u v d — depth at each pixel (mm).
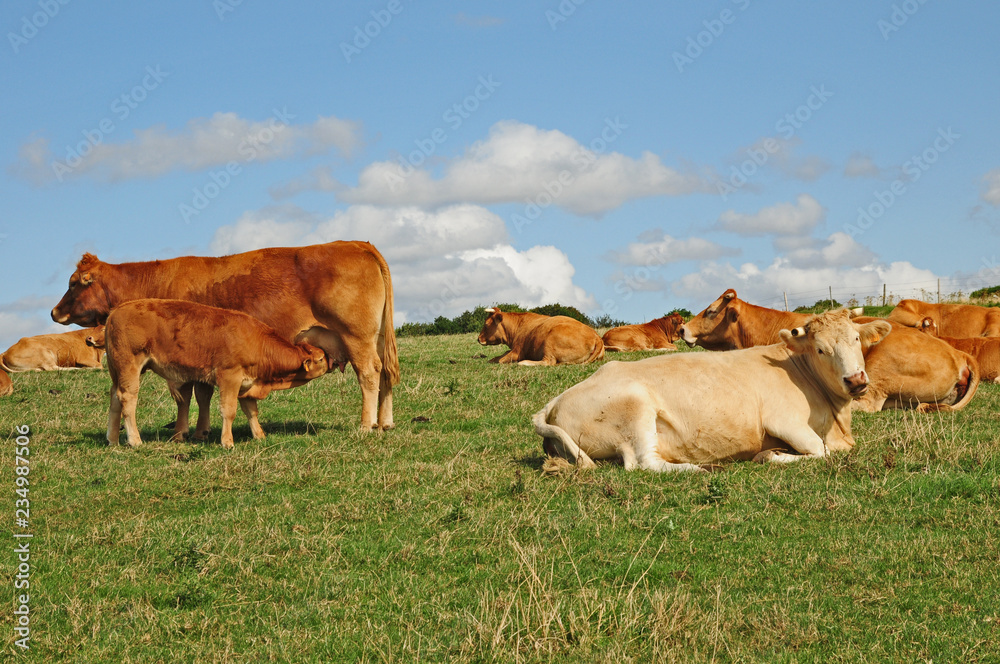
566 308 38781
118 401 10875
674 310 30484
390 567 6086
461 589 5582
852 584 5375
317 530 6934
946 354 10953
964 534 6047
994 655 4406
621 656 4547
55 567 6289
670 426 8438
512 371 16766
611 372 8812
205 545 6457
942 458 7855
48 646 4992
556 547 6219
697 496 7176
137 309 10703
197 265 12031
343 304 11695
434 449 9953
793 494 7090
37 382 18094
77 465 9547
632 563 5762
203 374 10742
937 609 4961
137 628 5211
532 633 4801
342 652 4840
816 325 8578
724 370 8672
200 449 10047
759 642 4695
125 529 7055
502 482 8031
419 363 19406
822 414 8680
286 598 5645
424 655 4711
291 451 9836
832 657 4488
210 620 5293
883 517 6516
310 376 11398
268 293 11727
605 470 8133
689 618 4867
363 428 11422
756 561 5801
